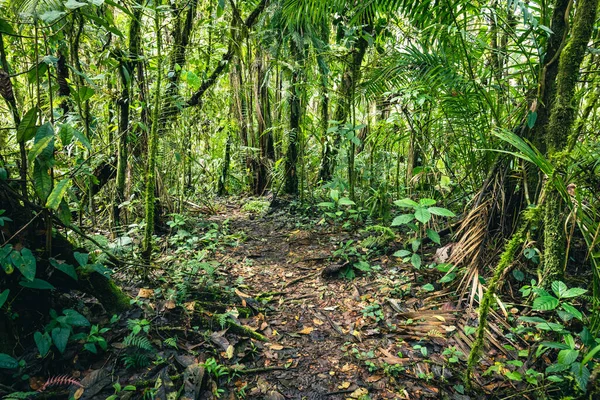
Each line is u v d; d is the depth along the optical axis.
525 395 1.69
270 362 1.98
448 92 2.96
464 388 1.76
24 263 1.63
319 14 3.80
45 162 1.73
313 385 1.81
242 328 2.17
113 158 3.25
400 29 4.16
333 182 4.05
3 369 1.65
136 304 2.23
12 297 1.79
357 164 4.40
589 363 1.67
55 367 1.75
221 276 2.87
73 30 2.57
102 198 3.79
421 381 1.82
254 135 5.56
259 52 5.01
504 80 2.86
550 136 2.18
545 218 2.11
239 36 4.02
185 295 2.40
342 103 4.51
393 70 3.16
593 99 1.82
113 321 2.01
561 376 1.65
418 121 3.46
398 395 1.75
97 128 3.39
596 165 2.25
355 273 2.94
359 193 4.38
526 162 2.53
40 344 1.61
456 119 3.08
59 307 1.99
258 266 3.15
